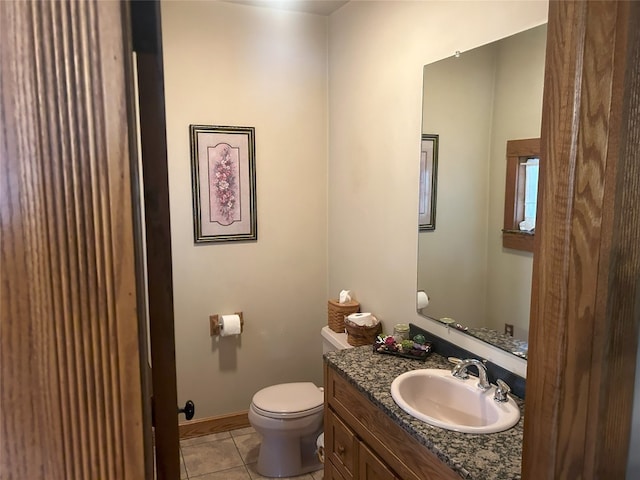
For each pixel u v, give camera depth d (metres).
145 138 0.62
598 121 0.83
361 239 2.73
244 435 3.03
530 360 0.96
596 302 0.89
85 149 0.50
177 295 2.84
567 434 0.91
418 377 1.92
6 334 0.50
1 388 0.51
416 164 2.21
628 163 0.86
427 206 2.16
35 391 0.52
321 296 3.21
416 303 2.27
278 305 3.10
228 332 2.87
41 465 0.53
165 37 2.62
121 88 0.50
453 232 2.02
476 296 1.93
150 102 0.62
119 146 0.51
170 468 0.69
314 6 2.79
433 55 2.06
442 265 2.09
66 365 0.52
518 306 1.74
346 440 2.05
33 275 0.50
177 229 2.79
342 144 2.88
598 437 0.95
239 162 2.87
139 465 0.56
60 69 0.48
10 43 0.46
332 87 2.96
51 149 0.49
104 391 0.54
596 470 0.96
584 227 0.85
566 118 0.84
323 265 3.19
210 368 2.98
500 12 1.73
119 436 0.55
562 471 0.92
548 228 0.89
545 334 0.91
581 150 0.83
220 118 2.79
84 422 0.54
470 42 1.87
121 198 0.51
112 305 0.53
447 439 1.47
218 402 3.03
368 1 2.50
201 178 2.79
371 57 2.51
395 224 2.39
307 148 3.03
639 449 1.05
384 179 2.46
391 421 1.68
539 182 0.92
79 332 0.52
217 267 2.91
